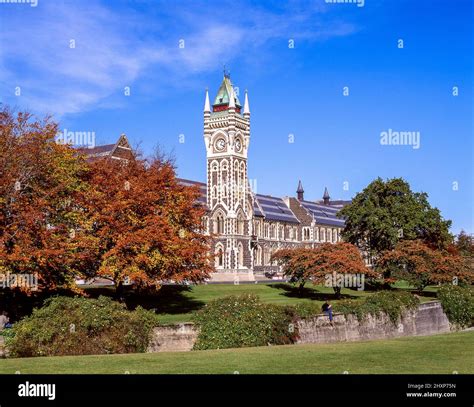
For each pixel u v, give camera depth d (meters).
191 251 50.41
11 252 41.22
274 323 37.88
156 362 25.19
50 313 33.31
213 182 117.38
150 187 51.28
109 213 47.97
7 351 31.64
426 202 87.31
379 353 28.03
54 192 45.38
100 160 56.16
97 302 34.56
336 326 44.09
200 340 35.94
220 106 120.12
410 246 77.00
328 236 165.62
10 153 44.31
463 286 72.25
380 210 84.06
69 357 27.67
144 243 47.03
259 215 133.12
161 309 53.81
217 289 75.06
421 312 53.97
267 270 133.88
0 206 41.84
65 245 43.59
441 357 26.67
